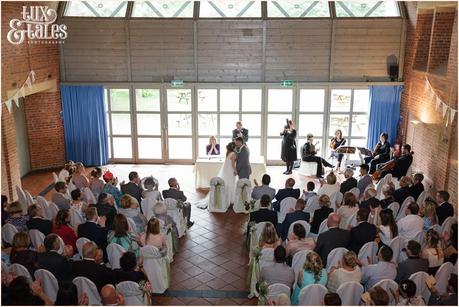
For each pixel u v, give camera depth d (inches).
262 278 234.5
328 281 232.5
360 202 346.3
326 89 558.3
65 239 279.4
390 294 224.5
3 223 303.1
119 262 249.9
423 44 507.8
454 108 407.8
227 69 554.3
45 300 217.9
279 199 354.6
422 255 256.5
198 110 569.0
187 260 341.1
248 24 538.9
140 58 553.3
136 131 578.9
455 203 409.4
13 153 437.7
